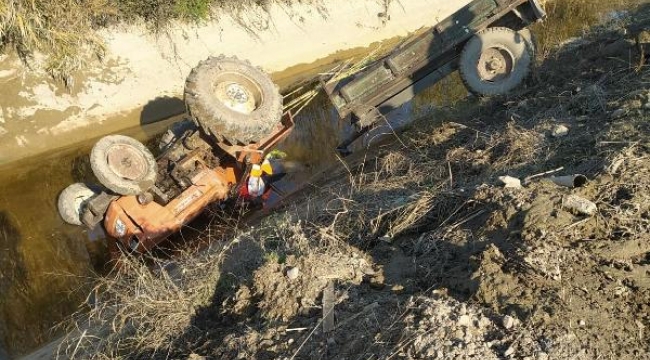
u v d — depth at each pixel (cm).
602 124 675
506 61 884
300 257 500
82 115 1089
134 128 1127
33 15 1019
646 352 374
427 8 1692
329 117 1099
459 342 376
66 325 646
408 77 895
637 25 1017
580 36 1217
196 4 1245
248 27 1342
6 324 661
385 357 381
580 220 461
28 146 1023
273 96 816
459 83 1127
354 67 908
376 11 1588
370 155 920
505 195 514
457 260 475
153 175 734
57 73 1068
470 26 855
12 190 927
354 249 540
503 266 434
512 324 388
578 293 406
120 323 542
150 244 726
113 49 1142
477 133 763
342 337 421
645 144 560
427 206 574
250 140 791
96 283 708
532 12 859
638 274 417
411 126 974
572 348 369
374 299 457
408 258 511
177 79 1216
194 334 491
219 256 565
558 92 843
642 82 736
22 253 771
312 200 782
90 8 1102
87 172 988
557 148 647
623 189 497
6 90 1023
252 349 430
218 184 789
